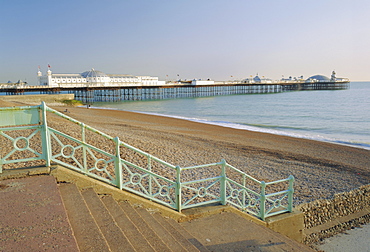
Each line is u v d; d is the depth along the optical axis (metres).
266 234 5.34
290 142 20.33
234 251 4.70
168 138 19.75
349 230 8.51
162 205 5.64
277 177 11.77
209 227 5.46
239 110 53.09
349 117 39.75
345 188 10.34
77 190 4.52
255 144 19.12
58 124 18.36
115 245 3.24
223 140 20.25
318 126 31.44
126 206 4.90
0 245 2.75
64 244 2.81
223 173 6.22
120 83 99.62
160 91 109.94
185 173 11.16
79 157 10.53
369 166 13.98
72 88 82.81
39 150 10.09
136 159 11.87
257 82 131.75
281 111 49.94
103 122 29.33
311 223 8.55
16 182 4.48
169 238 4.22
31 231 3.05
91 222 3.52
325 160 14.82
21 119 4.66
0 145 10.58
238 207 6.61
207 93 123.56
